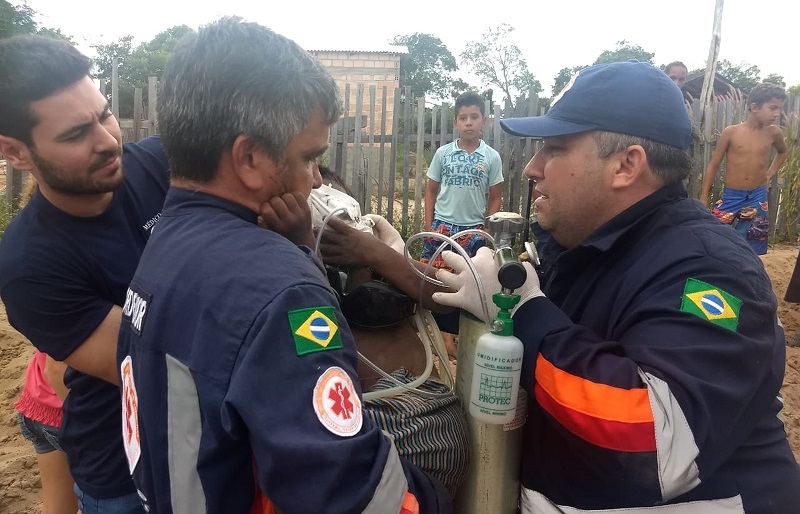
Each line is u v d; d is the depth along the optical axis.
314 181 1.26
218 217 1.13
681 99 1.49
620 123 1.43
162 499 1.03
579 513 1.38
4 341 4.71
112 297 1.63
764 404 1.32
